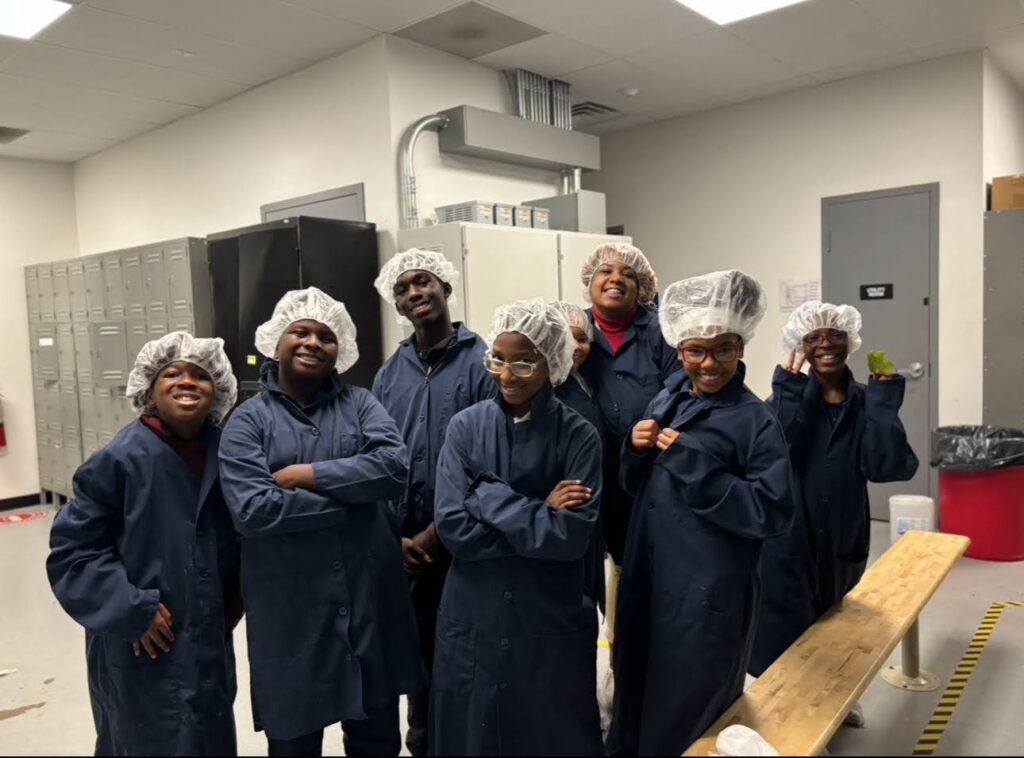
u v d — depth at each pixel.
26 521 5.61
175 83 4.54
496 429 1.69
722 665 1.64
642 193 5.84
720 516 1.61
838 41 4.16
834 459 2.24
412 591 2.07
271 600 1.66
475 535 1.58
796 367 2.34
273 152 4.64
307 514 1.61
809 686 1.81
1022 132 5.20
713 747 1.52
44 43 3.86
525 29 3.91
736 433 1.67
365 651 1.71
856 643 2.05
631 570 1.79
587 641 1.66
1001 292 4.34
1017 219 4.26
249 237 3.88
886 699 2.54
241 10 3.56
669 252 5.72
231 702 1.73
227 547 1.75
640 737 1.72
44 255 6.28
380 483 1.70
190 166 5.25
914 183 4.61
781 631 2.22
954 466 4.00
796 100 5.02
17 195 6.14
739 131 5.29
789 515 1.62
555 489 1.59
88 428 5.57
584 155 4.79
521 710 1.59
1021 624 3.17
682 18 3.81
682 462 1.66
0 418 6.03
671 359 2.28
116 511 1.65
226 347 4.21
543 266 4.01
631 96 5.08
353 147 4.17
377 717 1.83
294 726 1.63
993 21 3.92
